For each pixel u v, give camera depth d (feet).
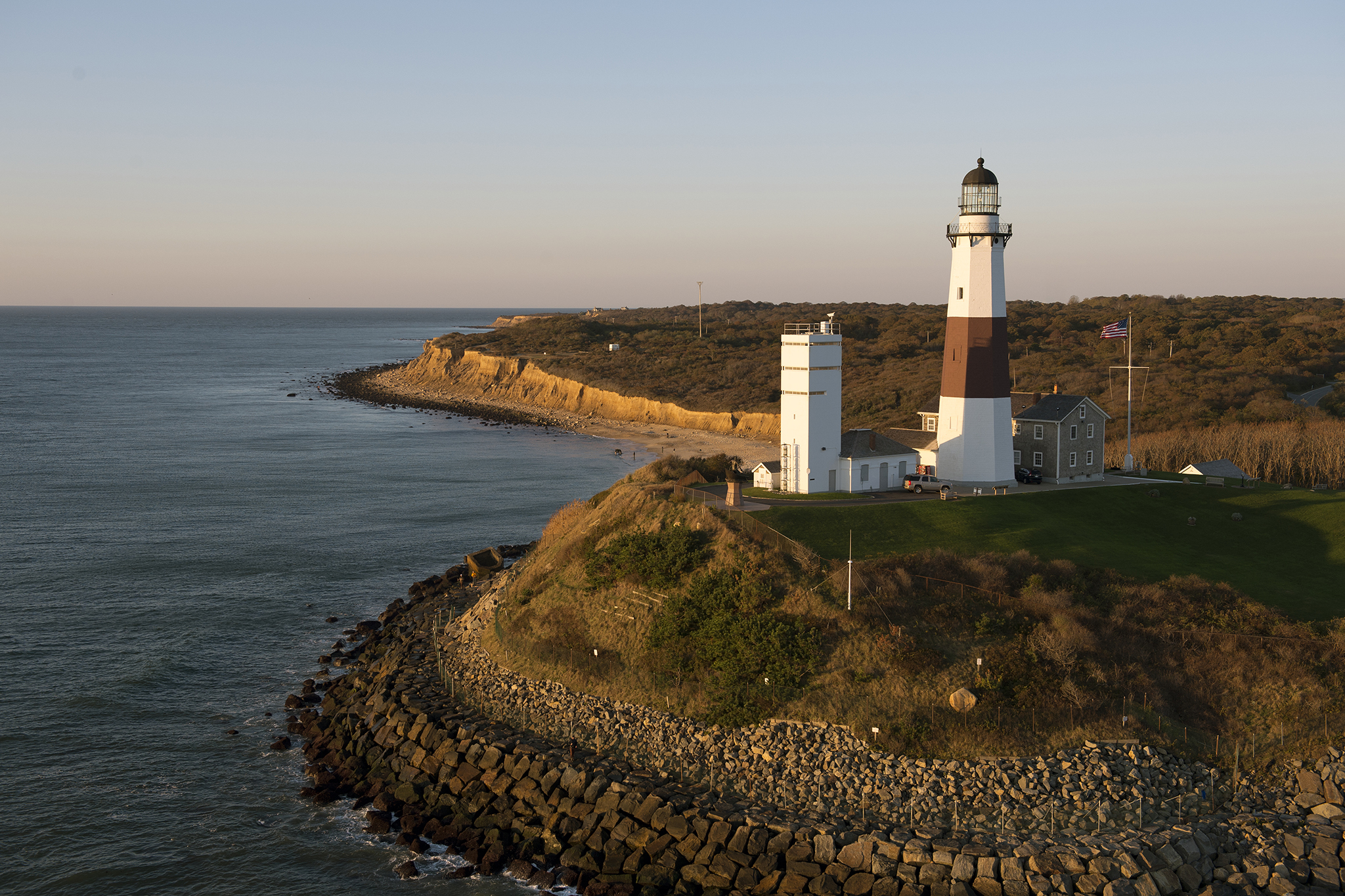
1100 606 141.18
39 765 137.08
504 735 132.36
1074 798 111.45
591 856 112.06
